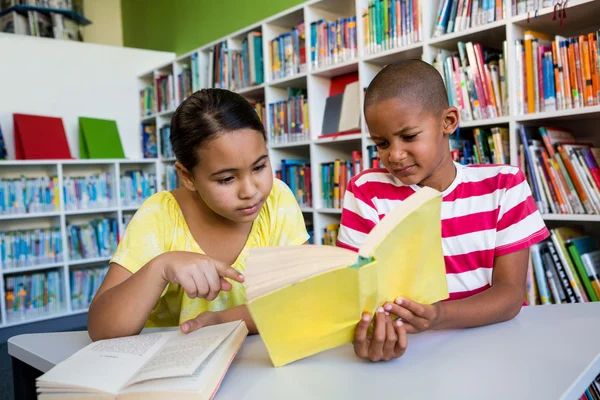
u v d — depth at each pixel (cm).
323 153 259
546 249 169
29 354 77
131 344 70
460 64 193
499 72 181
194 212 99
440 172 104
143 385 54
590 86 156
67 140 374
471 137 199
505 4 174
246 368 64
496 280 99
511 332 73
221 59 318
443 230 104
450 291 104
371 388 56
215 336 67
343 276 55
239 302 97
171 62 375
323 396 54
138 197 384
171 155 379
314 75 257
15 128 348
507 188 101
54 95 375
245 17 344
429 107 92
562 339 68
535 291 171
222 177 78
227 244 98
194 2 395
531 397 51
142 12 468
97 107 395
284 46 272
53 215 341
